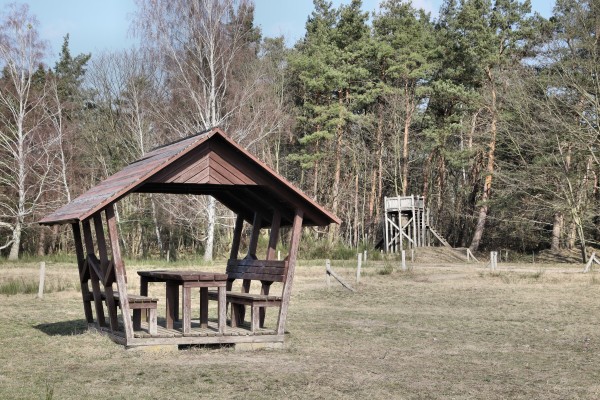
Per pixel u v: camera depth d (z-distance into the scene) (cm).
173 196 4756
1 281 2891
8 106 5194
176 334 1327
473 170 6100
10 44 4978
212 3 4497
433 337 1596
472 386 1076
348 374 1146
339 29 6181
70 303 2184
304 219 1491
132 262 4056
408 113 6056
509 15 5644
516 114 4988
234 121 4753
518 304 2275
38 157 5453
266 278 1473
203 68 4612
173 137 4866
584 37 4469
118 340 1376
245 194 1557
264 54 6806
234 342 1363
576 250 5438
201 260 4338
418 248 5066
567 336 1636
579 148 4441
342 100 6066
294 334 1588
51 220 1462
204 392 1001
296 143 6744
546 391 1049
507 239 6200
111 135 5706
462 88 5494
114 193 1278
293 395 989
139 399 955
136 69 5531
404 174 6075
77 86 6481
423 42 6053
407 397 995
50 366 1173
